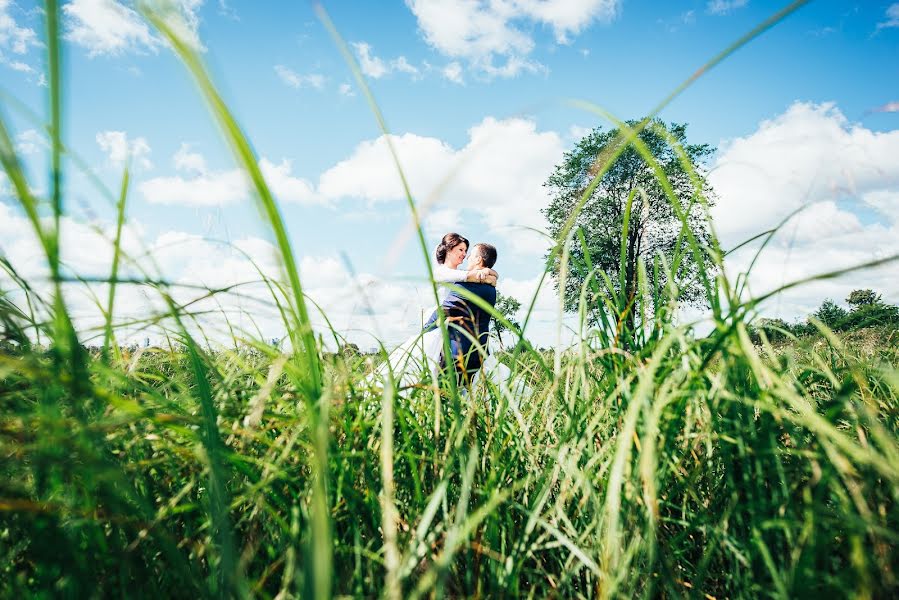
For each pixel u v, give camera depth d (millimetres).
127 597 839
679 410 1034
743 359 977
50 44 532
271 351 1027
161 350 1245
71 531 877
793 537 934
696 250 1026
